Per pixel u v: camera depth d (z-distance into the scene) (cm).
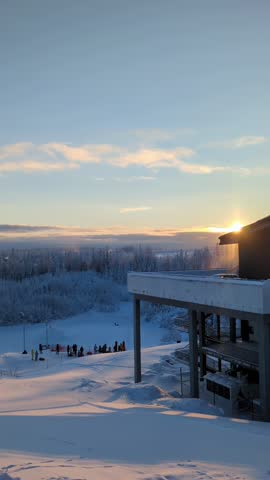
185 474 596
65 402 1639
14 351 5991
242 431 1072
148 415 1279
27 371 3058
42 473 523
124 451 766
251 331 1986
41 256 14300
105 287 10975
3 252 14425
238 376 1820
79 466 595
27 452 696
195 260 14912
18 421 1055
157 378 2172
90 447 784
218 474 610
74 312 9375
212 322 2617
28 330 7962
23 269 12838
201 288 1694
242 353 1741
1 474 497
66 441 827
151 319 8288
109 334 7181
